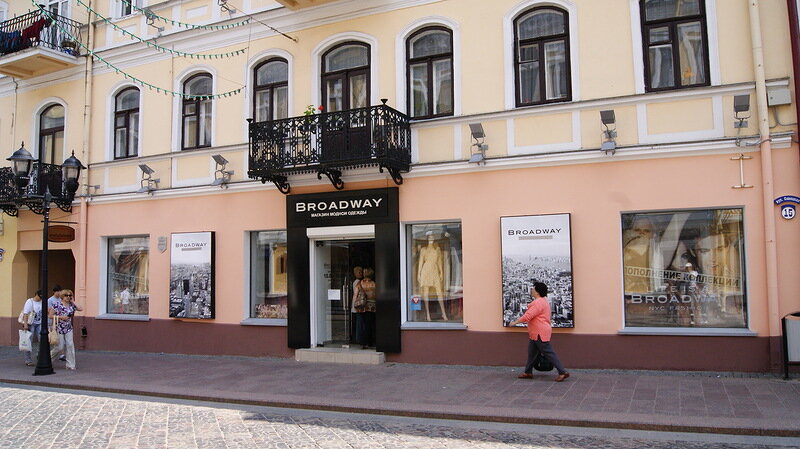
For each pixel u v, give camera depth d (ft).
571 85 38.70
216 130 50.24
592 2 38.47
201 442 24.68
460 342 40.42
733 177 34.73
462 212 40.91
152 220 52.75
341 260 46.09
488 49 41.01
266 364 43.86
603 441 24.02
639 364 35.94
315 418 28.89
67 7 59.16
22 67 58.34
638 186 36.60
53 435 26.18
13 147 61.52
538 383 33.91
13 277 60.59
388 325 42.39
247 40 49.39
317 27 46.65
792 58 33.86
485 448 23.38
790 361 32.50
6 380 40.86
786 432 23.82
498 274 39.65
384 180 43.32
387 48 44.04
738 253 35.24
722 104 35.22
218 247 49.32
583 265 37.50
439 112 42.80
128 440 25.16
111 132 55.77
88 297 55.42
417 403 30.07
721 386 31.42
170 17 53.06
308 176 45.60
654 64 37.40
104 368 44.27
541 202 38.78
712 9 35.91
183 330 50.26
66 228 55.62
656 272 36.76
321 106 43.42
